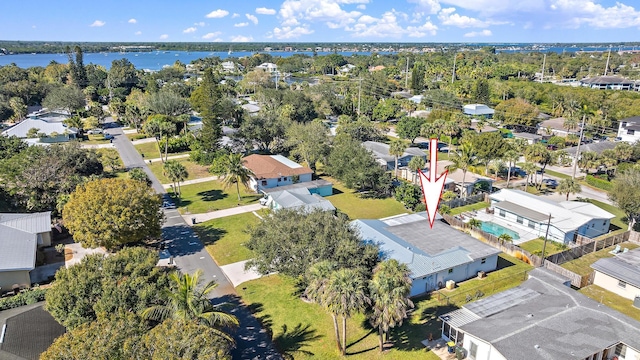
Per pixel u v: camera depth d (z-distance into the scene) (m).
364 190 68.62
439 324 33.75
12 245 39.84
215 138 82.12
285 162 73.75
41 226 44.81
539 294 34.22
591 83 156.00
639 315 35.47
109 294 26.64
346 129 91.62
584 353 26.38
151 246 47.00
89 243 40.44
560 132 98.94
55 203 50.81
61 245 44.31
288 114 106.06
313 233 34.50
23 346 26.53
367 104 122.50
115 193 41.75
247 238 49.47
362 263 32.66
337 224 35.72
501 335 27.86
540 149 68.25
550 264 42.66
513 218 55.41
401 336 32.22
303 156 75.00
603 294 38.88
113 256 30.86
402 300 27.39
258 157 73.88
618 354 28.64
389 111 118.06
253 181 66.81
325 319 34.19
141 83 174.38
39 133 93.56
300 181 69.44
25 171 51.03
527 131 105.81
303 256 33.69
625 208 50.50
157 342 21.14
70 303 27.02
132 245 45.75
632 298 37.75
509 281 40.78
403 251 40.41
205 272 41.72
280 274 36.59
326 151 73.56
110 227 40.59
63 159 55.53
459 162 64.44
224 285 39.38
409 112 125.50
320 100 122.62
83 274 28.30
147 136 103.00
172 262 43.50
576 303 32.28
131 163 81.75
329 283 27.02
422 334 32.50
